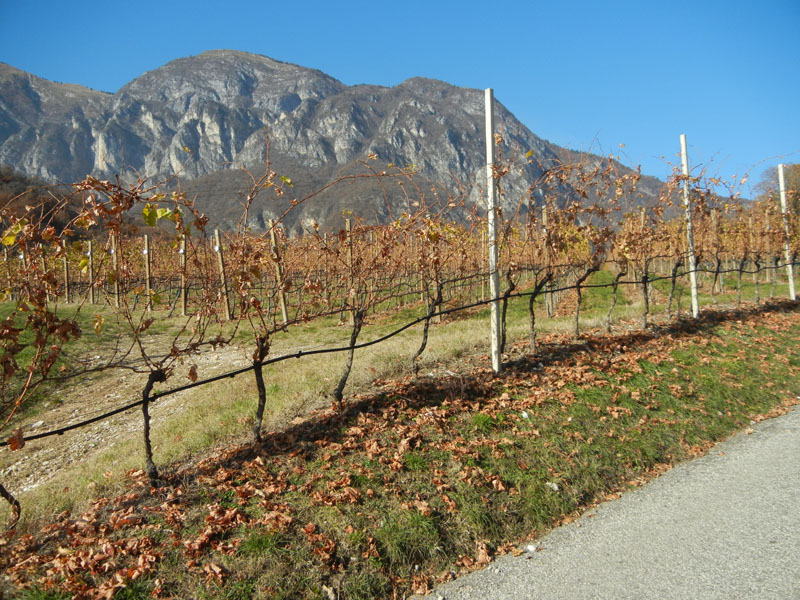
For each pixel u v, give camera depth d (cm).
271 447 513
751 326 1103
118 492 455
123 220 418
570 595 370
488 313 1534
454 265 1329
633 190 940
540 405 638
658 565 397
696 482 540
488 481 494
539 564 414
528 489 494
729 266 2348
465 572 409
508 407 625
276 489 444
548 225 807
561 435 587
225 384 835
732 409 734
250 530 395
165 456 533
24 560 357
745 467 567
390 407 590
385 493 456
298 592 357
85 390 927
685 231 1191
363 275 629
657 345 898
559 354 802
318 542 393
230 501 430
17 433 365
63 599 326
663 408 695
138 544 372
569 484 516
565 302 1747
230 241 541
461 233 872
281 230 778
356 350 949
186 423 664
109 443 700
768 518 451
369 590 373
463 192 715
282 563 370
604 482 536
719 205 1317
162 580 347
